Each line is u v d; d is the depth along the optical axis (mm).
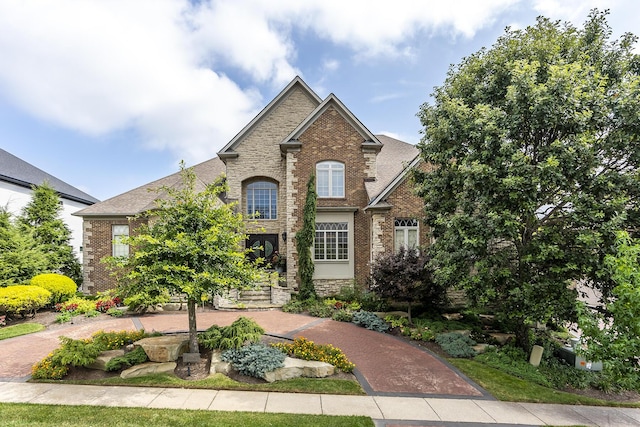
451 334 10688
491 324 12539
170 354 7961
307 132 18156
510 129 8289
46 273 16688
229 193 19500
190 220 8148
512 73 8266
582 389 7922
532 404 6883
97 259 18938
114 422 5277
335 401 6531
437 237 11859
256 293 15984
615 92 8047
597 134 8172
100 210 19000
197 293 7410
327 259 17594
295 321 12812
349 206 17828
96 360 7551
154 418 5465
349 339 10719
